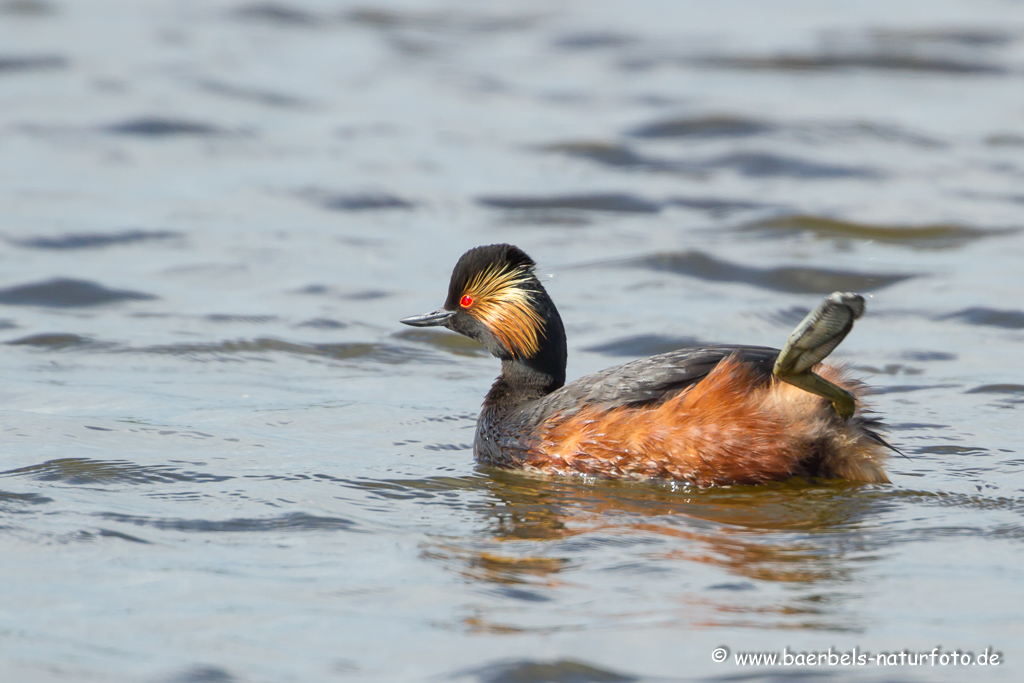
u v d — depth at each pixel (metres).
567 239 20.55
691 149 25.98
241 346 15.14
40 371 13.81
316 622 7.05
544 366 11.49
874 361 14.45
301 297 17.33
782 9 41.31
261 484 9.86
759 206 22.20
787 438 9.61
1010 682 6.26
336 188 23.17
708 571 7.81
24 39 34.03
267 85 30.91
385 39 36.81
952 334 15.62
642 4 42.41
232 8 39.56
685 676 6.37
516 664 6.48
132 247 19.52
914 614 7.09
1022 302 16.67
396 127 27.86
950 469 10.28
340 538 8.55
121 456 10.61
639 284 18.14
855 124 27.20
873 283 18.00
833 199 22.47
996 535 8.48
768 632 6.86
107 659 6.56
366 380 13.97
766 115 27.80
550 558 8.10
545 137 26.84
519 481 10.23
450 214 22.16
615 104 29.81
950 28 37.22
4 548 8.20
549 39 37.09
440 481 10.20
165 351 14.80
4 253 18.77
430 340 15.70
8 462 10.35
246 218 21.45
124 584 7.61
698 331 15.74
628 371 10.49
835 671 6.40
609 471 10.20
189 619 7.09
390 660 6.58
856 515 9.01
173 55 33.38
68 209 21.31
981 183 23.39
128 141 25.86
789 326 16.17
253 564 7.99
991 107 29.12
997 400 12.77
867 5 41.81
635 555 8.15
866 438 9.67
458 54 35.22
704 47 35.56
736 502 9.47
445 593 7.47
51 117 27.03
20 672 6.38
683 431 9.84
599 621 7.04
